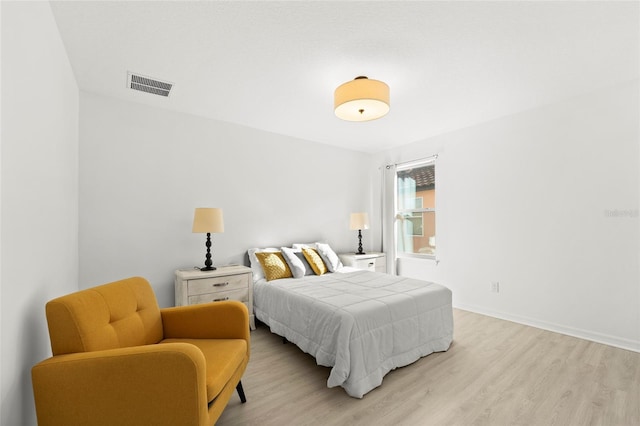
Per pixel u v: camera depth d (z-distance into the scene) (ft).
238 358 5.29
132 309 5.31
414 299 7.89
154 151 10.05
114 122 9.35
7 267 3.43
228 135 11.70
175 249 10.35
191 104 9.98
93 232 8.89
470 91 9.12
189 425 3.67
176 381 3.65
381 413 5.64
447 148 13.10
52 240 5.55
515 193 10.88
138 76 8.11
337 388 6.53
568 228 9.61
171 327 6.06
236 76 8.14
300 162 13.89
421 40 6.57
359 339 6.39
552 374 7.01
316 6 5.54
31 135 4.31
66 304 3.99
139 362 3.61
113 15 5.72
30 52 4.27
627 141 8.53
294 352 8.38
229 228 11.60
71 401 3.55
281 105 10.14
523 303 10.63
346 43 6.68
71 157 7.59
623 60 7.39
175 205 10.40
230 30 6.22
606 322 8.82
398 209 15.80
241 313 5.95
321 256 12.32
